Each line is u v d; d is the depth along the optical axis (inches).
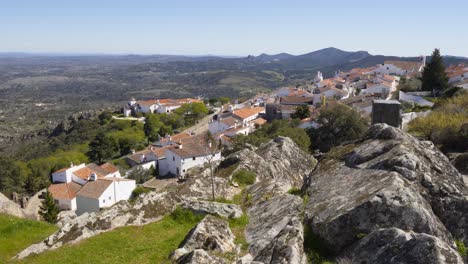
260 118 4382.4
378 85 4170.8
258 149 1354.6
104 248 691.4
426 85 3614.7
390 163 638.5
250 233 687.7
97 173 3048.7
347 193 609.3
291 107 4323.3
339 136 2719.0
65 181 3038.9
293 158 1291.8
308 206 638.5
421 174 610.5
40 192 2807.6
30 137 7372.1
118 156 4532.5
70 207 2630.4
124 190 2578.7
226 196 941.2
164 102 6584.6
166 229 767.7
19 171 4018.2
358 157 724.7
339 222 537.0
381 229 487.8
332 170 740.0
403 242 451.2
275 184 940.6
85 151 4810.5
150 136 4854.8
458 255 419.2
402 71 5477.4
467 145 1599.4
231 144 2854.3
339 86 4849.9
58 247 714.2
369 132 830.5
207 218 693.9
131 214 810.2
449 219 564.1
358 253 486.9
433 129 1798.7
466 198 571.2
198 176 1048.2
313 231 565.3
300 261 497.7
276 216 703.1
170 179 3046.3
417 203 522.6
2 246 820.0
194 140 3427.7
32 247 719.7
